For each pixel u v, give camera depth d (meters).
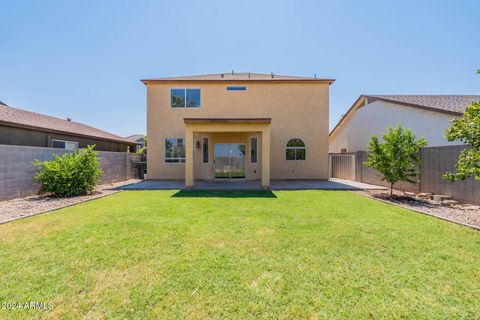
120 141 20.67
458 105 12.10
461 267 3.49
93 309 2.57
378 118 16.06
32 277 3.20
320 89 15.75
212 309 2.56
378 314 2.49
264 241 4.50
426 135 12.37
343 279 3.16
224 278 3.17
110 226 5.42
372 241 4.51
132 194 10.06
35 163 9.30
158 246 4.25
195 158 15.45
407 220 5.98
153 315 2.47
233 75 18.08
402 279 3.16
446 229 5.25
